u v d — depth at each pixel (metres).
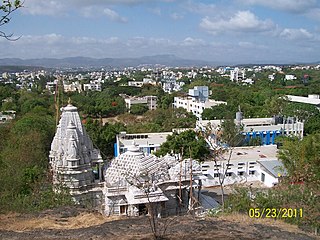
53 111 90.62
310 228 21.84
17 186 33.22
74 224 23.23
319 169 35.69
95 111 120.38
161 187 35.16
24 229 22.05
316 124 84.38
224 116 84.75
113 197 33.31
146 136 72.69
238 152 61.84
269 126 78.88
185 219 22.95
